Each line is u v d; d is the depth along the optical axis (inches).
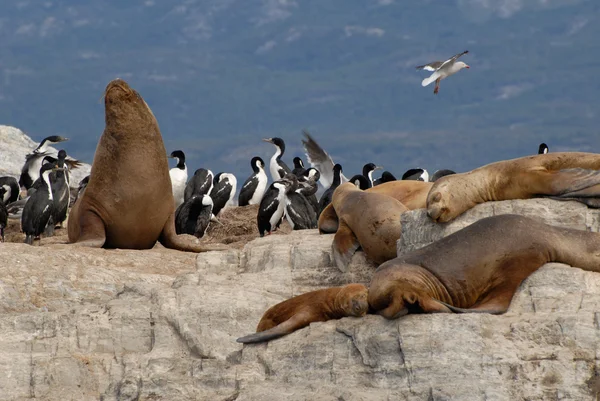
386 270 1405.0
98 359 1593.3
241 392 1371.8
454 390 1262.3
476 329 1318.9
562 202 1647.4
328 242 1940.2
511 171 1699.1
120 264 2065.7
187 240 2456.9
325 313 1453.0
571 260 1450.5
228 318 1603.1
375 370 1322.6
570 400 1263.5
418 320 1338.6
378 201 1883.6
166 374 1438.2
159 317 1621.6
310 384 1348.4
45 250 2055.9
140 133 2364.7
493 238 1435.8
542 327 1320.1
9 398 1552.7
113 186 2359.7
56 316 1653.5
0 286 1846.7
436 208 1663.4
